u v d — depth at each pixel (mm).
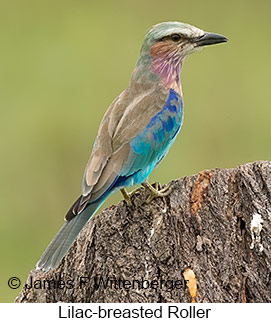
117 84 20156
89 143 18609
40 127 18859
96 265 10039
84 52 21297
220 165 17875
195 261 9828
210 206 10078
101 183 10422
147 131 11000
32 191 17594
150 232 10031
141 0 23344
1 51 21344
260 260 9789
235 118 18891
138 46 21516
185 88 19609
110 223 10164
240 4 23141
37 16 22891
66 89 19969
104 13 23000
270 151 18203
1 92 19875
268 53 21250
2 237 16625
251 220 9922
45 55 21141
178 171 17188
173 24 11719
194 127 18531
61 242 9938
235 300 9672
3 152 18312
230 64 20578
